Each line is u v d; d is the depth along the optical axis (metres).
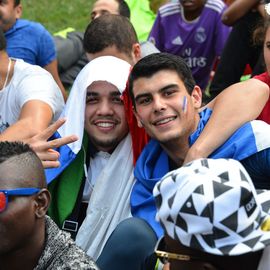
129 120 3.07
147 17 5.73
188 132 2.88
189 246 1.83
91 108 3.13
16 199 2.21
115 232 2.71
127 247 2.66
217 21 5.21
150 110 2.85
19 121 3.12
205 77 5.42
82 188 3.16
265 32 3.36
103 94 3.10
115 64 3.15
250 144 2.73
